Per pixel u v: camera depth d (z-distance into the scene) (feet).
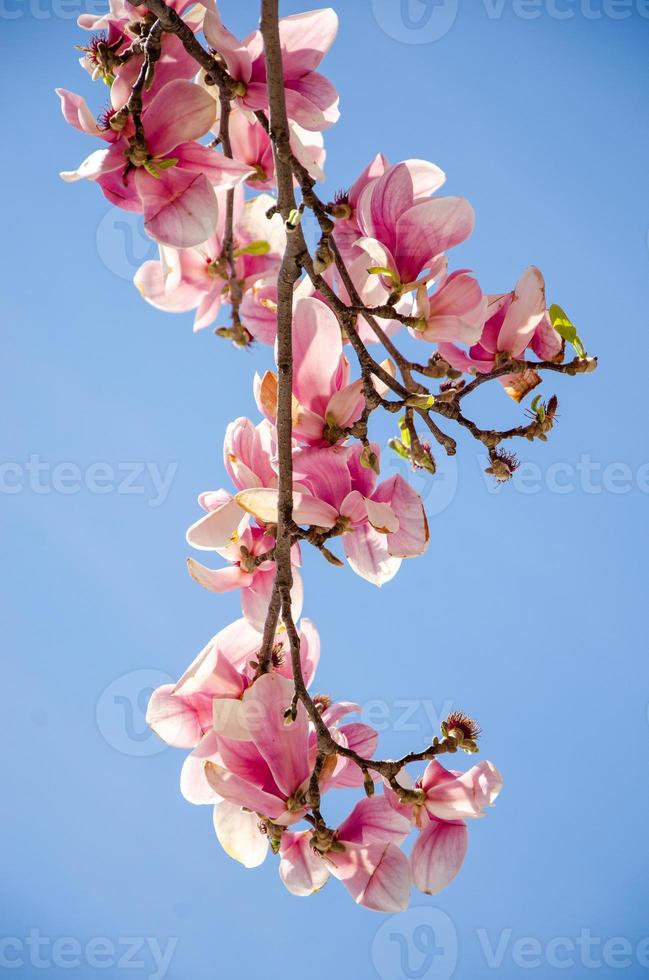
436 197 8.31
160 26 8.23
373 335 8.66
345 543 8.59
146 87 8.24
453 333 8.38
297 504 8.37
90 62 8.49
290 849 8.50
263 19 8.17
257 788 8.38
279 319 8.34
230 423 8.54
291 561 8.61
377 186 8.38
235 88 8.38
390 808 8.45
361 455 8.39
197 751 8.44
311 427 8.43
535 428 8.60
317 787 8.34
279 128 8.23
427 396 8.37
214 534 8.41
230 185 8.30
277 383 8.42
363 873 8.38
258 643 8.61
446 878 8.36
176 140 8.28
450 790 8.43
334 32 8.45
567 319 8.55
